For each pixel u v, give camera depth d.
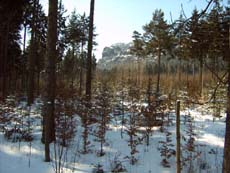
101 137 8.91
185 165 8.23
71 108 10.53
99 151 8.91
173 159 8.60
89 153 8.78
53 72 9.09
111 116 11.65
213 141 9.91
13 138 9.70
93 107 11.36
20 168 7.54
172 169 8.11
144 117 10.89
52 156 8.28
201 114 14.34
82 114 10.72
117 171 7.78
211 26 5.52
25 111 13.72
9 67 26.94
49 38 9.00
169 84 31.25
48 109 8.64
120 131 10.59
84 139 8.86
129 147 9.23
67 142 9.08
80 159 8.35
